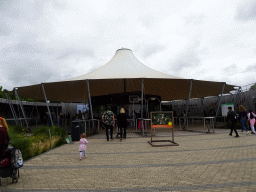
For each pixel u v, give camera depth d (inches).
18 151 135.4
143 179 135.2
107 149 255.1
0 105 624.7
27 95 724.0
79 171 158.7
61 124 682.2
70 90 680.4
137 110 637.3
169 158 196.4
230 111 352.5
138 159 195.5
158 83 653.9
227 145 260.5
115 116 601.6
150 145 278.5
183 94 839.1
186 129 506.9
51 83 522.9
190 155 207.8
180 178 135.4
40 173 154.6
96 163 184.4
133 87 786.2
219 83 572.4
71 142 329.1
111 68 573.6
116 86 764.0
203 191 111.0
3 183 131.5
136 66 601.9
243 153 208.7
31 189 119.3
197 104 965.2
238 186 117.2
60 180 136.5
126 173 150.3
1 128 129.3
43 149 259.8
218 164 169.8
